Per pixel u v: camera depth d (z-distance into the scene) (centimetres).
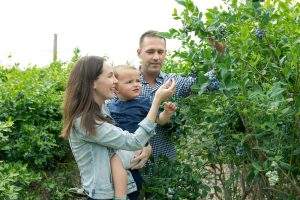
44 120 420
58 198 415
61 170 427
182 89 344
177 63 428
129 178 323
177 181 358
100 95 303
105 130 293
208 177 390
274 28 286
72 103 298
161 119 329
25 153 399
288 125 279
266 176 313
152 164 358
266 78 282
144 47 362
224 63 262
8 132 402
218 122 308
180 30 293
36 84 435
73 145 304
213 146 346
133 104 343
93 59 303
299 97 266
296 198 299
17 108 409
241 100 269
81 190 391
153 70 362
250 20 289
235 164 341
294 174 295
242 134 292
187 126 353
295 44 265
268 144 283
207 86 280
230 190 356
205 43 291
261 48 288
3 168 369
